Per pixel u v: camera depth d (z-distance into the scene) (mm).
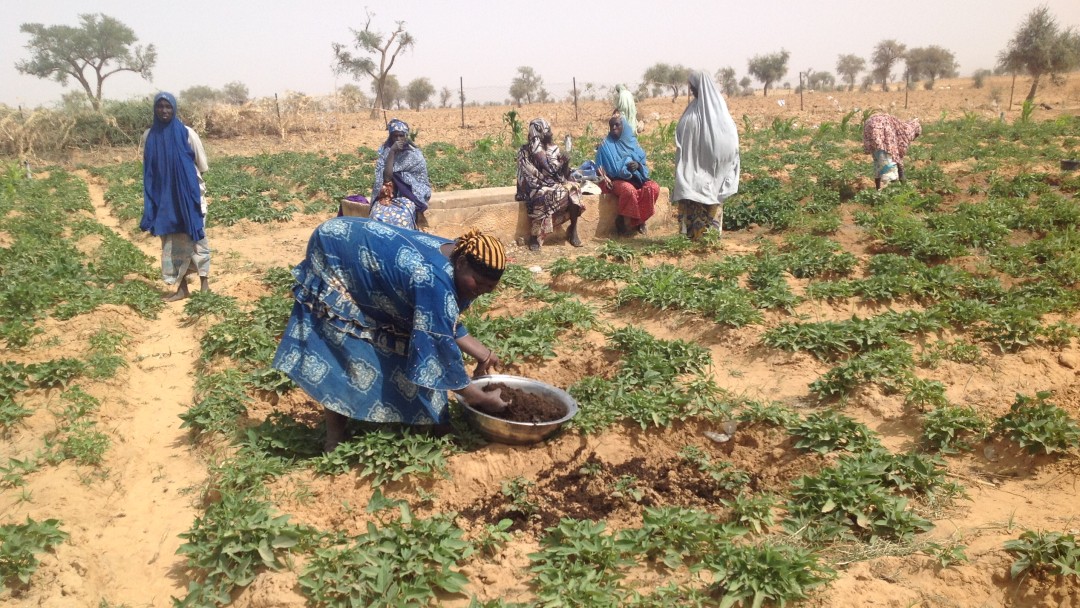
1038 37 36156
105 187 18312
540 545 4316
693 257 9836
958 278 8031
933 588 3834
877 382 5898
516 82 53594
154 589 4145
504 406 5148
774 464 5172
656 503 4766
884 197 12477
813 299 7734
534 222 10695
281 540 4141
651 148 22812
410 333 4855
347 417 5047
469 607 3686
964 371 6246
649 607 3695
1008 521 4340
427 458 4809
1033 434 4922
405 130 9859
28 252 9977
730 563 3867
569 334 7180
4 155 24172
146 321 8023
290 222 13289
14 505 4742
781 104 25984
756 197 13547
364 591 3803
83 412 5734
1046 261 9008
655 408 5473
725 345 6980
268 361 6570
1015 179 13664
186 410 6168
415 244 4621
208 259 8609
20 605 3949
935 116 31406
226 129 28141
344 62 36719
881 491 4438
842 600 3734
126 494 5004
